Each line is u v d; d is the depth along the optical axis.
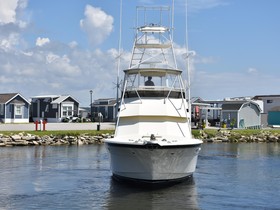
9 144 42.22
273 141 54.84
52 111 68.44
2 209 17.08
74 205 17.69
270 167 28.91
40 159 31.59
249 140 54.53
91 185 21.50
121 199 18.61
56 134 45.53
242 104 64.94
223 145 47.97
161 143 19.11
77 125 56.50
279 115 74.00
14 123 59.78
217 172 26.45
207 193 20.08
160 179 20.42
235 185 22.19
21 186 21.33
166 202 18.23
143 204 17.86
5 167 27.33
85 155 34.56
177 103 23.08
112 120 69.06
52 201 18.33
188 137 22.73
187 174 21.61
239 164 30.42
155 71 23.45
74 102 69.81
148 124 22.53
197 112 60.47
